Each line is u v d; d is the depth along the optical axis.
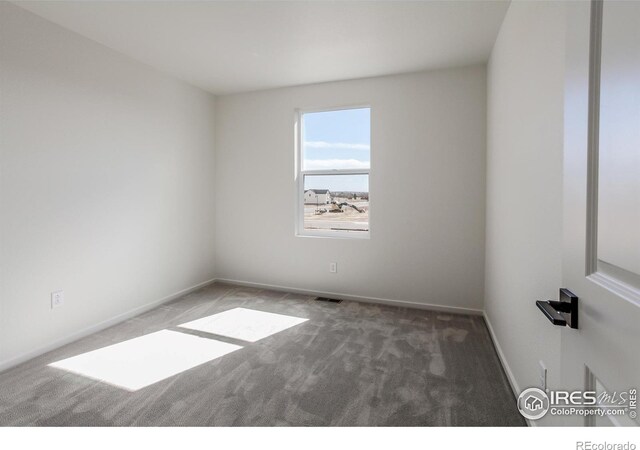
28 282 2.20
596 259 0.62
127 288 2.93
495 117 2.50
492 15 2.19
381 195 3.35
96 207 2.64
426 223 3.21
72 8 2.14
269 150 3.80
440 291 3.19
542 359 1.41
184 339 2.52
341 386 1.90
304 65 3.05
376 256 3.41
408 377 2.00
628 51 0.51
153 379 1.96
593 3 0.62
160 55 2.87
